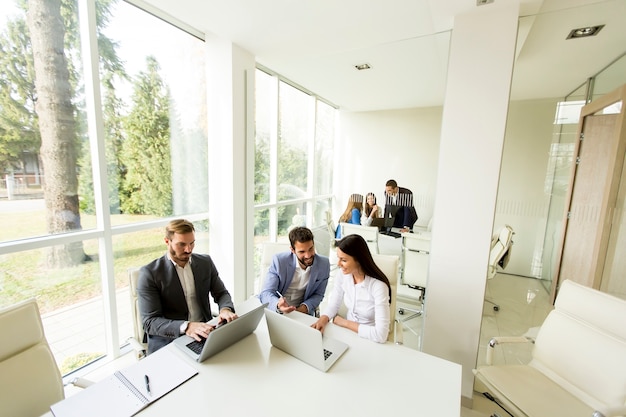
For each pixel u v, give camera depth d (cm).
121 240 206
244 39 233
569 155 179
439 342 193
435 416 86
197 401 90
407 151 262
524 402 127
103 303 199
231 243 267
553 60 181
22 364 97
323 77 298
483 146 170
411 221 260
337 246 154
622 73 165
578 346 132
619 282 173
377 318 137
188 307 164
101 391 94
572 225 184
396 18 190
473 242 178
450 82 174
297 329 108
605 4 157
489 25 163
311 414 86
